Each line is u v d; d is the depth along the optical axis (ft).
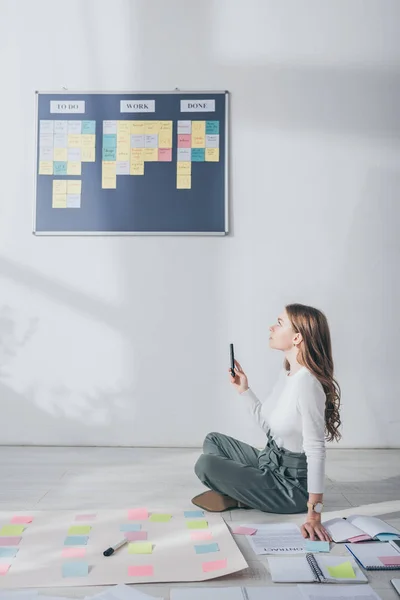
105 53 10.80
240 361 10.75
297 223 10.77
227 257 10.79
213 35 10.78
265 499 7.19
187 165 10.76
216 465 7.21
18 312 10.84
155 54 10.80
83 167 10.77
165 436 10.75
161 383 10.76
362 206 10.77
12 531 6.53
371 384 10.75
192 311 10.78
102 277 10.81
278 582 5.41
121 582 5.37
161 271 10.79
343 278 10.76
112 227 10.77
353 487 8.42
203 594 5.14
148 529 6.64
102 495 7.97
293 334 7.23
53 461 9.69
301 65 10.77
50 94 10.78
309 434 6.70
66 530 6.61
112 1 10.80
